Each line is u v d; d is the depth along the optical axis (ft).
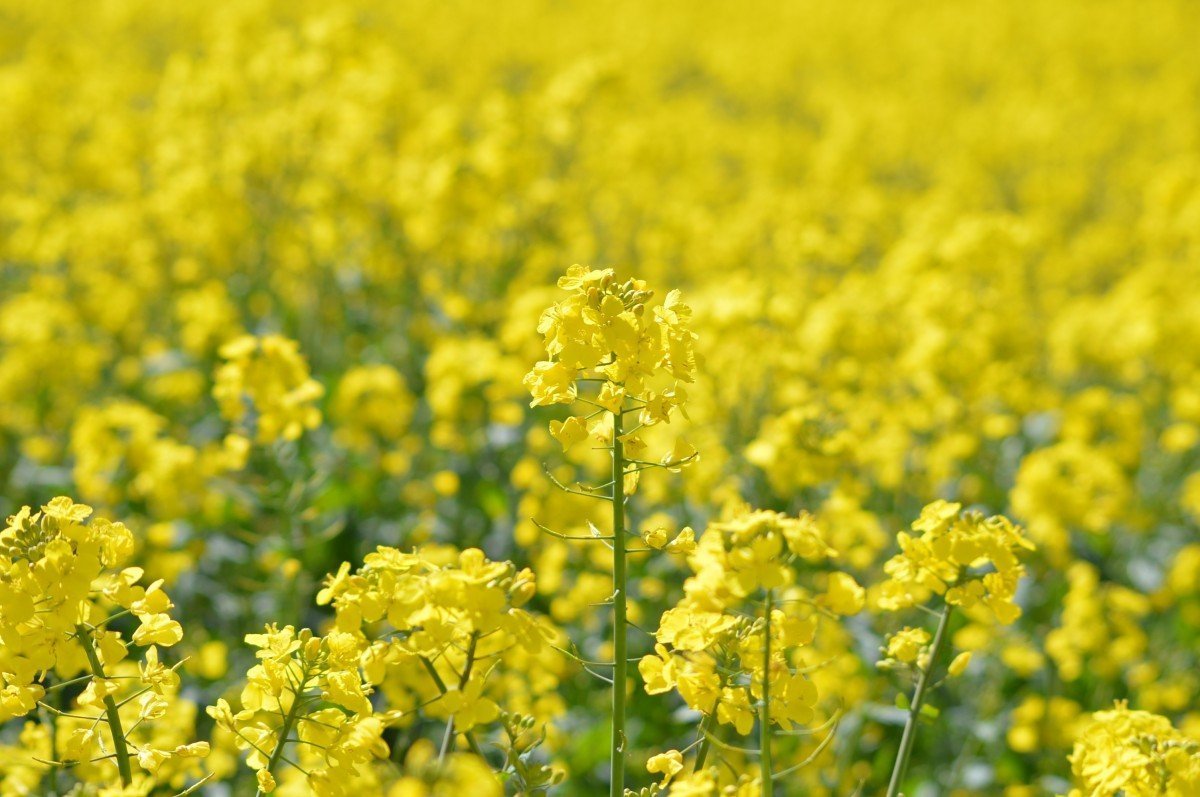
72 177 40.29
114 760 12.82
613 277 10.67
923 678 11.60
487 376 27.20
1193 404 33.06
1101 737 11.58
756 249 44.52
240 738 10.62
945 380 29.37
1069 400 38.27
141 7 86.02
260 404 18.51
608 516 24.27
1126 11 123.13
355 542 25.91
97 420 23.08
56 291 33.68
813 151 63.41
